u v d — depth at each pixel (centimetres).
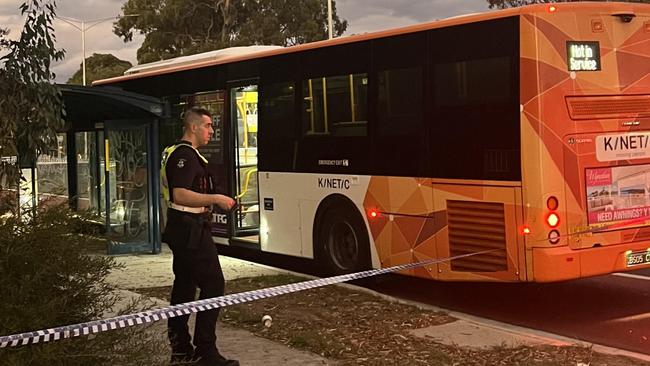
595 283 929
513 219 702
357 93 879
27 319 374
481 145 731
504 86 710
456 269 762
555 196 689
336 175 913
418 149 798
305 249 977
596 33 714
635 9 735
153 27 5034
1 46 548
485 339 638
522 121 694
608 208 716
